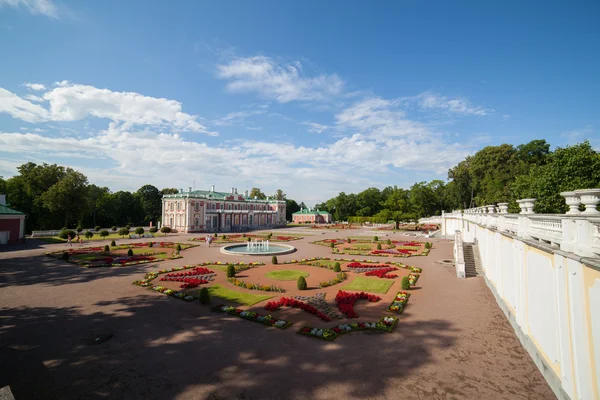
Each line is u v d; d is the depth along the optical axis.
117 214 88.44
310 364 10.15
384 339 12.13
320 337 12.15
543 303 9.84
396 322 13.85
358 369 9.84
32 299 17.17
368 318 14.41
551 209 27.25
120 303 16.56
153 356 10.62
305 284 19.67
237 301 16.91
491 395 8.52
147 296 17.91
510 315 13.90
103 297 17.66
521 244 12.17
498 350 11.21
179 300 17.16
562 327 8.29
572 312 7.69
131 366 9.96
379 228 83.19
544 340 9.70
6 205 45.94
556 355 8.77
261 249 40.34
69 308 15.68
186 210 68.69
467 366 10.08
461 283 21.09
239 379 9.24
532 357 10.56
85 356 10.60
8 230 42.38
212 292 18.80
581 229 7.55
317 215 121.12
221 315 14.80
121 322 13.77
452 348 11.36
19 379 9.17
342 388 8.81
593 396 6.91
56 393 8.50
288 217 135.62
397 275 23.72
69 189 58.75
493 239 18.61
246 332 12.75
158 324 13.56
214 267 26.98
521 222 12.67
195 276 23.28
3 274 23.70
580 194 8.26
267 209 98.81
